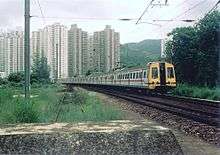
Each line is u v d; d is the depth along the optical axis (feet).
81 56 414.62
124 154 22.22
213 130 48.19
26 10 71.82
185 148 35.81
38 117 52.34
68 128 23.75
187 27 172.24
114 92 192.34
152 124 24.98
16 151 22.00
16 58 404.36
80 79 332.80
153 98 126.00
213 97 119.14
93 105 94.53
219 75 159.33
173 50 172.65
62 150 22.12
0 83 246.06
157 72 144.46
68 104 97.81
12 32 401.49
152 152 22.34
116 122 26.08
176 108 82.33
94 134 22.34
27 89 70.79
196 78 166.20
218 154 32.65
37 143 22.15
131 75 171.42
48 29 404.57
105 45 367.66
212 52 159.53
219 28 157.07
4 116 51.78
